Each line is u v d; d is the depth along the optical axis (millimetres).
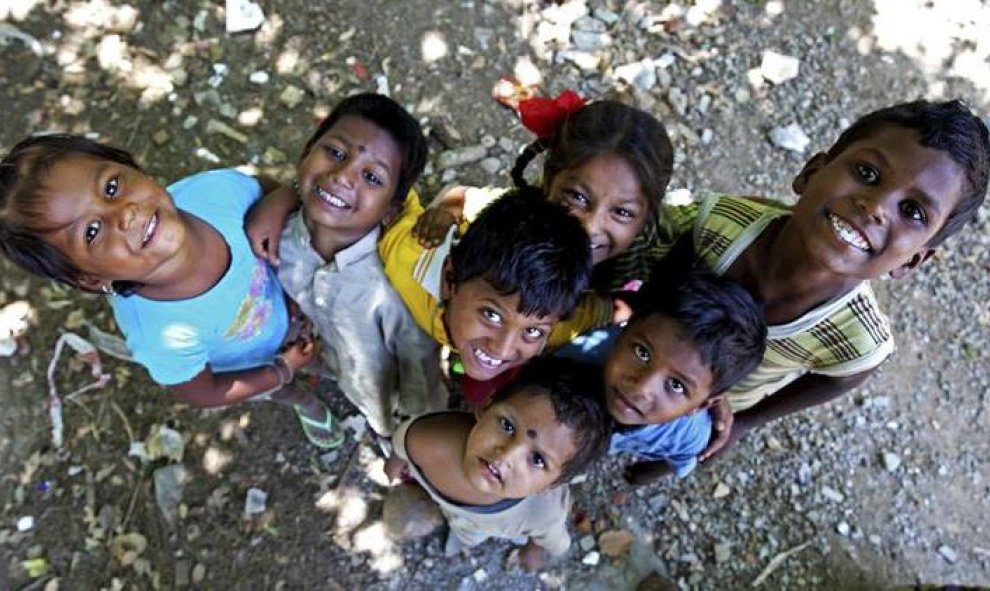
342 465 2887
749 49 3668
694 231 2176
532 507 2234
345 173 1930
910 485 3006
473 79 3500
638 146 1940
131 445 2822
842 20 3779
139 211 1739
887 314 3242
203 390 2195
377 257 2143
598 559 2826
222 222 2080
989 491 3027
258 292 2197
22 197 1673
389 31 3551
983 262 3354
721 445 2428
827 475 2996
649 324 1884
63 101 3297
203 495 2795
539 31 3613
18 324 2918
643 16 3672
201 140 3291
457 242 2045
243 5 3482
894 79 3686
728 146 3488
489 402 2051
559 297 1872
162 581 2680
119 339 2916
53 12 3430
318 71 3455
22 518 2711
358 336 2250
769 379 2350
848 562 2881
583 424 1950
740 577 2840
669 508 2914
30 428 2820
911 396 3131
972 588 2709
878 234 1699
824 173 1790
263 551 2748
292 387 2555
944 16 3811
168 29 3457
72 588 2646
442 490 2219
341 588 2727
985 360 3209
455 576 2766
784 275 1960
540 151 2324
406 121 2018
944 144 1640
